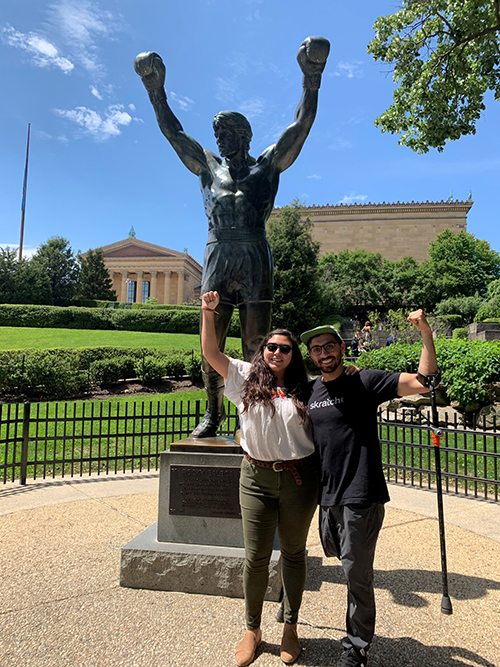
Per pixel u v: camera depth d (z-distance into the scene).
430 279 33.06
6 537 3.98
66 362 12.47
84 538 3.99
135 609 2.82
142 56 3.78
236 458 3.19
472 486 6.05
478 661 2.37
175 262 62.62
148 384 13.38
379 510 2.25
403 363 10.39
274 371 2.48
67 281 41.47
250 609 2.37
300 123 3.62
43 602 2.88
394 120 11.30
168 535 3.26
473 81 10.62
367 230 45.84
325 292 26.50
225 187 3.70
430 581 3.30
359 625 2.18
